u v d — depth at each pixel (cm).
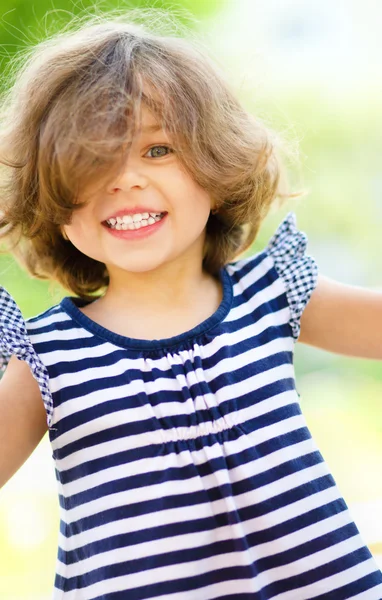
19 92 94
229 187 94
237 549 81
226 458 83
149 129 84
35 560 181
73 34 98
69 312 92
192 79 90
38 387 88
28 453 89
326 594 82
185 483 81
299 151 115
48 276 105
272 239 101
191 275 94
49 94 86
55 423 85
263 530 82
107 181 81
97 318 92
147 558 79
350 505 160
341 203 342
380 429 280
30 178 89
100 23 107
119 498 81
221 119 93
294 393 90
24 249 103
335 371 332
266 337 91
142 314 92
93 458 83
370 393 320
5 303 90
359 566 84
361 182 345
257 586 81
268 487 83
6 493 216
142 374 86
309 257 99
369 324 97
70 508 85
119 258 86
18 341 87
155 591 79
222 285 96
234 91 100
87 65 86
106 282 105
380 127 346
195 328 89
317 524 84
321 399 316
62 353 87
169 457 82
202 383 85
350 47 347
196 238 92
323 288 97
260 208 102
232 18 266
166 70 88
